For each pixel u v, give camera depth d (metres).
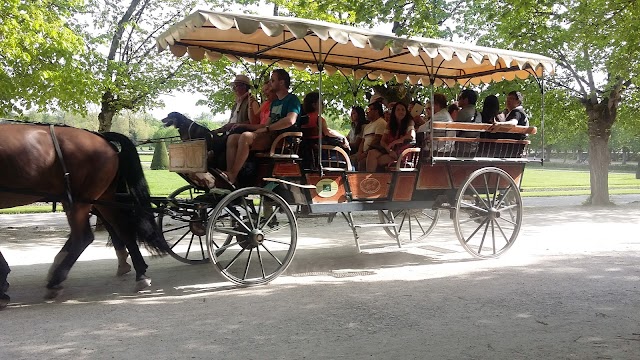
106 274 7.50
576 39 14.00
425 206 8.33
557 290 6.38
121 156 6.61
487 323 5.17
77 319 5.35
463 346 4.55
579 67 17.39
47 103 12.72
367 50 8.54
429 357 4.31
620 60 14.50
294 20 6.67
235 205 7.09
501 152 8.81
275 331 4.95
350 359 4.27
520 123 9.19
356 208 7.72
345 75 9.77
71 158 6.14
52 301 6.07
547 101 18.03
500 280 6.93
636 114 19.14
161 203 7.11
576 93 18.42
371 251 8.64
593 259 8.31
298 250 9.46
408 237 10.91
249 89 8.45
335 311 5.58
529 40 16.14
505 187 8.90
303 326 5.09
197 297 6.22
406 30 7.77
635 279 6.94
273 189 7.33
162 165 37.03
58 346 4.57
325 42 8.02
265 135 7.11
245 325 5.14
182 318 5.38
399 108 8.38
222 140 7.23
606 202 18.27
